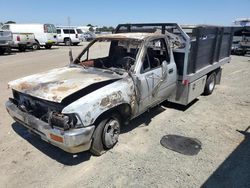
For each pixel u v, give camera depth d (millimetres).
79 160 3764
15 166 3605
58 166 3615
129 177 3367
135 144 4246
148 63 4598
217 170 3553
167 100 6023
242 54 19219
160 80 4691
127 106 4121
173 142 4340
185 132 4762
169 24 5652
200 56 5961
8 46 18312
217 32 6586
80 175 3410
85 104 3352
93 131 3426
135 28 6352
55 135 3287
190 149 4109
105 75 4168
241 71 11742
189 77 5480
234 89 8117
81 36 33594
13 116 4074
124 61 4617
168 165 3648
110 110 3768
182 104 5734
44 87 3635
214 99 6934
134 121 5246
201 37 5707
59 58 16031
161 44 5020
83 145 3391
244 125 5141
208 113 5805
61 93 3377
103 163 3684
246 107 6281
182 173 3467
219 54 7211
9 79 9164
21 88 3811
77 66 4797
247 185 3244
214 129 4922
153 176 3391
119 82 3971
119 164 3658
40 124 3473
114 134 4023
